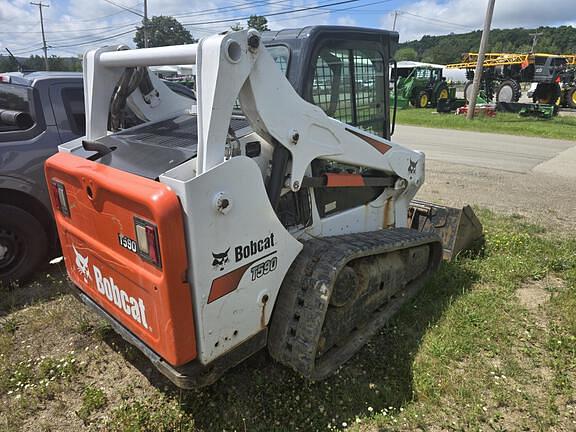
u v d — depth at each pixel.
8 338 3.22
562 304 3.60
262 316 2.45
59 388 2.76
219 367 2.28
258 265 2.32
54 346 3.18
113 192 2.13
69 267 2.92
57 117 4.15
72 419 2.56
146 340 2.31
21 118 3.98
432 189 7.46
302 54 2.71
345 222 3.18
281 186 2.43
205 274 2.07
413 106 24.83
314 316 2.49
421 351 3.07
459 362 2.98
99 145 2.65
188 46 2.14
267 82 2.20
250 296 2.34
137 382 2.82
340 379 2.80
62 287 3.95
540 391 2.73
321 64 2.85
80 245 2.65
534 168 9.26
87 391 2.71
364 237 3.08
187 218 1.95
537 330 3.30
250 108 2.24
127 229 2.15
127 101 3.21
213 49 1.95
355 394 2.68
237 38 1.99
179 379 2.11
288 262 2.52
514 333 3.25
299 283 2.59
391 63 3.48
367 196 3.35
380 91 3.43
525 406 2.61
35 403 2.66
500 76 22.36
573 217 6.02
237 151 2.29
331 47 2.87
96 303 2.73
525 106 19.64
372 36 3.17
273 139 2.37
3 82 4.32
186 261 2.02
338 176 2.93
